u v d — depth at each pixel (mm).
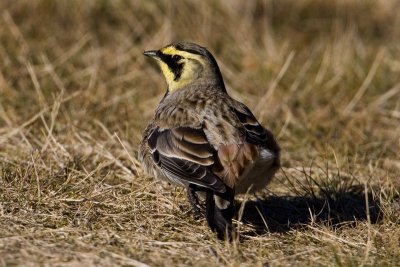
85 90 16047
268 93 16219
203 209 10812
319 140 14945
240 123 10141
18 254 9148
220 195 9617
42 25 18688
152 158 10312
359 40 20094
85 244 9664
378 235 10672
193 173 9570
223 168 9648
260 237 10492
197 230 10570
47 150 12984
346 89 17266
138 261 9203
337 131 15422
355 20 21406
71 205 11172
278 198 12125
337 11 21641
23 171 12203
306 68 18047
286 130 15250
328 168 13453
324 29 20906
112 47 18328
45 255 9180
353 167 13625
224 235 9641
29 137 13852
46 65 16797
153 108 15797
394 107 16578
